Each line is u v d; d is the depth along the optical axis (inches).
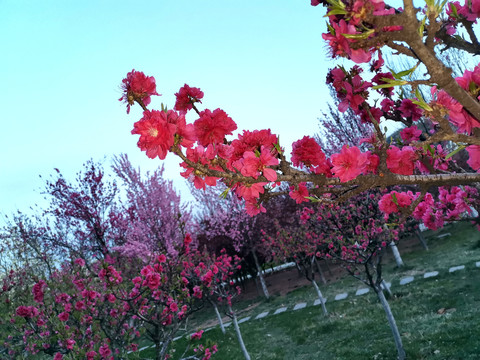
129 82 66.5
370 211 364.5
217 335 573.6
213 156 67.9
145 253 544.7
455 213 137.4
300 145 79.5
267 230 800.9
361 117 101.7
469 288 411.8
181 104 80.4
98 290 300.4
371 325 406.9
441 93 61.1
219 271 470.0
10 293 426.6
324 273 796.6
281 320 552.1
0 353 282.8
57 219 589.6
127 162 673.6
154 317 261.9
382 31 51.4
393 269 592.7
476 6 75.8
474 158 69.5
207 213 893.8
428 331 339.9
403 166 83.2
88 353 231.3
